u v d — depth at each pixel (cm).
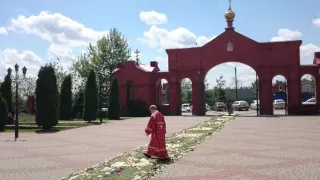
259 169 988
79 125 2881
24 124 3159
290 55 3962
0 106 2608
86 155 1323
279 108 5938
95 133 2209
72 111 4147
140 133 2139
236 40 4175
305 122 2712
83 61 5750
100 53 5703
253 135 1859
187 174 946
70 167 1093
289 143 1523
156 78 4562
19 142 1806
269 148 1387
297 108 3881
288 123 2644
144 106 4409
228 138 1739
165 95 5641
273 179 867
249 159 1149
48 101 2567
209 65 4272
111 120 3528
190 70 4347
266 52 4050
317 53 4075
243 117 3538
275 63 4012
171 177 914
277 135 1844
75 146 1590
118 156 1236
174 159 1170
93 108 3247
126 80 4584
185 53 4378
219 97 8056
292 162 1085
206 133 1936
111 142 1708
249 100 10031
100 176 905
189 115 4234
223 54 4216
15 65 2397
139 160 1128
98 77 5669
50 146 1611
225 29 4234
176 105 4366
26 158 1283
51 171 1038
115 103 3722
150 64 4859
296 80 3922
